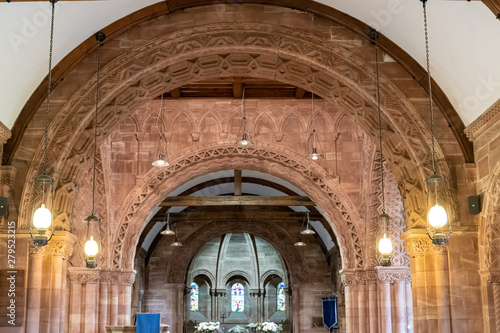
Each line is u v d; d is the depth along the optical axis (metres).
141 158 19.66
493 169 10.73
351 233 19.59
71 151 12.34
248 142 18.30
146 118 19.77
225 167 20.03
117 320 19.19
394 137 12.59
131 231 19.67
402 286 19.05
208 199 23.62
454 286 11.34
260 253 36.75
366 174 19.27
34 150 11.73
